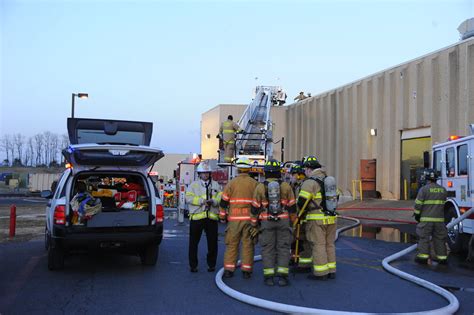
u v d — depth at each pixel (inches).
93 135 361.7
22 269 295.9
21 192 1790.1
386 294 233.5
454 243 367.2
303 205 261.1
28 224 589.6
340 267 307.9
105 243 273.7
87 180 339.3
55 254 287.3
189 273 285.7
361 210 718.5
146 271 291.4
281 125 1253.7
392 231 512.4
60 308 207.8
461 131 663.1
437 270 303.7
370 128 881.5
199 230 287.1
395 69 814.5
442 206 324.5
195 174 645.3
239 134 624.1
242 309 207.6
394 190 809.5
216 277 260.2
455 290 247.9
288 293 235.1
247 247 268.2
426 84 742.5
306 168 274.2
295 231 289.9
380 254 363.9
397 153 807.1
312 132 1092.5
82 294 233.0
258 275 280.2
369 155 882.8
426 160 406.0
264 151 615.5
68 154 273.9
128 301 220.5
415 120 764.6
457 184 364.2
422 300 222.2
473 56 646.5
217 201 288.0
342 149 966.4
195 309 207.6
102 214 275.6
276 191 249.8
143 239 280.5
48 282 259.1
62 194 278.2
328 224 265.9
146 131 371.6
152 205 287.6
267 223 251.6
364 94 895.7
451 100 683.4
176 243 419.5
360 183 863.7
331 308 207.9
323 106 1040.2
